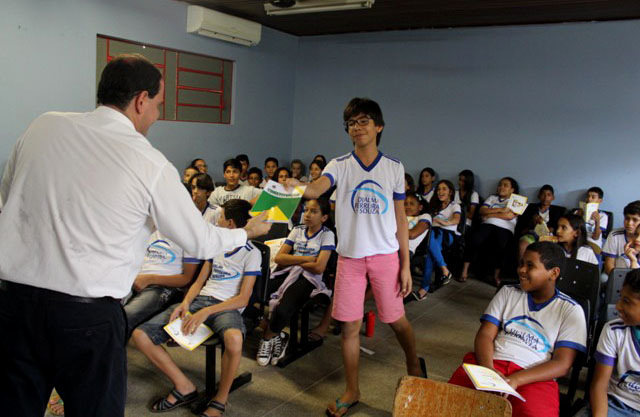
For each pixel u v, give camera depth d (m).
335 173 2.18
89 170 1.23
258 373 2.73
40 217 1.22
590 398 1.73
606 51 4.78
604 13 4.55
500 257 4.86
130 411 2.30
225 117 6.09
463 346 3.25
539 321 1.91
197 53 5.51
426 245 4.10
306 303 2.89
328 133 6.81
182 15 5.25
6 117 4.01
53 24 4.20
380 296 2.28
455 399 1.53
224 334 2.23
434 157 5.93
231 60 5.96
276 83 6.67
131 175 1.26
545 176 5.23
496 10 4.71
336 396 2.54
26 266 1.23
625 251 3.10
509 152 5.42
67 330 1.23
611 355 1.71
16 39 3.99
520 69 5.25
